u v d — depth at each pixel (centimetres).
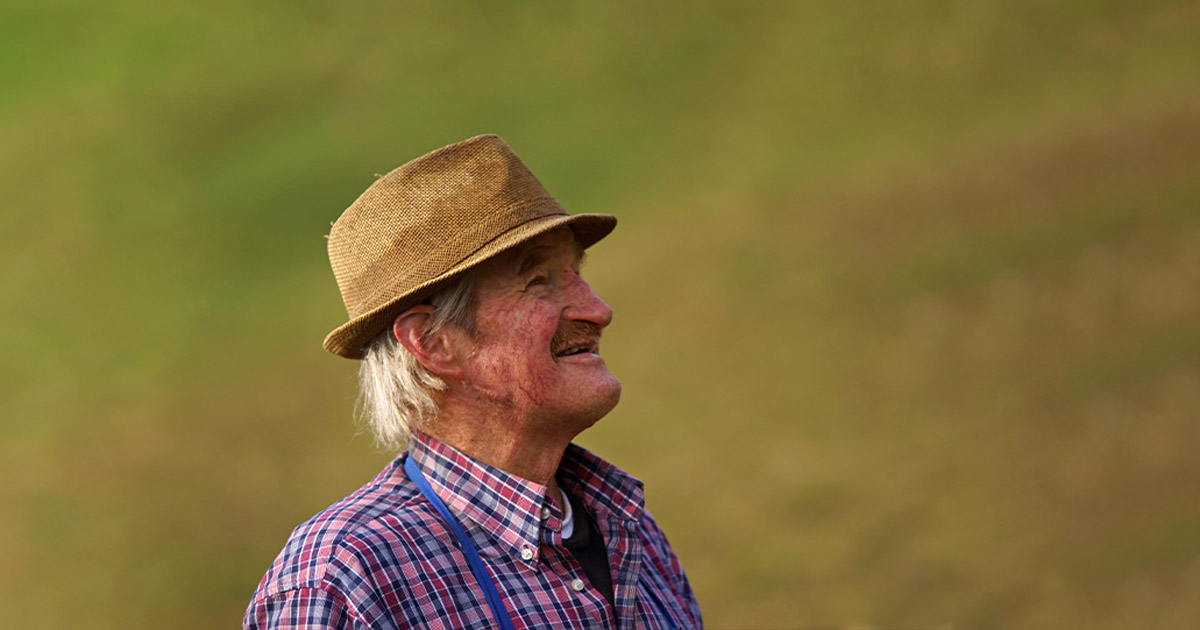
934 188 3183
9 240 3797
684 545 2064
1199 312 2412
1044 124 3353
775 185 3428
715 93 4019
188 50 4722
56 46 4819
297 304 3288
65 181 4053
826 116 3759
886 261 2914
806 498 2133
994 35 3866
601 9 4616
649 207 3466
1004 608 1778
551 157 3831
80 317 3406
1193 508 1903
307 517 2356
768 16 4353
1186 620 1680
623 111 4025
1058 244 2772
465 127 4059
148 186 3997
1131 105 3291
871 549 1962
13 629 2138
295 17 4841
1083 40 3697
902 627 1767
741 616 1844
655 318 2894
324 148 4069
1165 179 2916
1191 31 3572
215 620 2108
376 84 4397
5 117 4422
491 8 4744
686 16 4472
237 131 4231
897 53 3956
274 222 3697
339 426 2677
